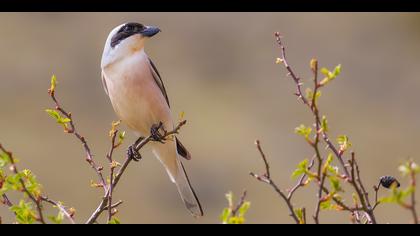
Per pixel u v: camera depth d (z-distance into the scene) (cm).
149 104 639
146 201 1515
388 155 1744
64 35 2050
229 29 2112
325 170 390
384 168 1692
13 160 415
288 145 1692
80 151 1645
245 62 2042
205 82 1988
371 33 2102
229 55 2062
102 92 1894
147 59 647
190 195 670
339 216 1195
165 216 1477
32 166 1609
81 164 1603
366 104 1925
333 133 1794
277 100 1898
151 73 646
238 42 2091
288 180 1554
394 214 1178
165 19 2123
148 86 638
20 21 2055
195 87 1956
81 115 1805
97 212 481
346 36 2119
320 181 392
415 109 1942
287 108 1861
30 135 1695
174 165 672
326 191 407
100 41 2052
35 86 1916
